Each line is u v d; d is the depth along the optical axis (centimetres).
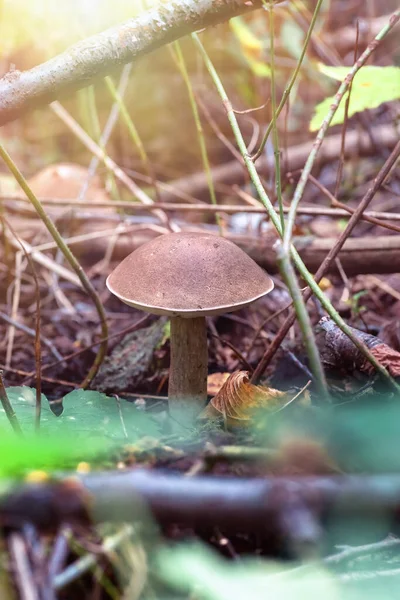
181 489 21
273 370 40
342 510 21
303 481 21
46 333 47
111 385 41
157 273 30
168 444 27
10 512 21
